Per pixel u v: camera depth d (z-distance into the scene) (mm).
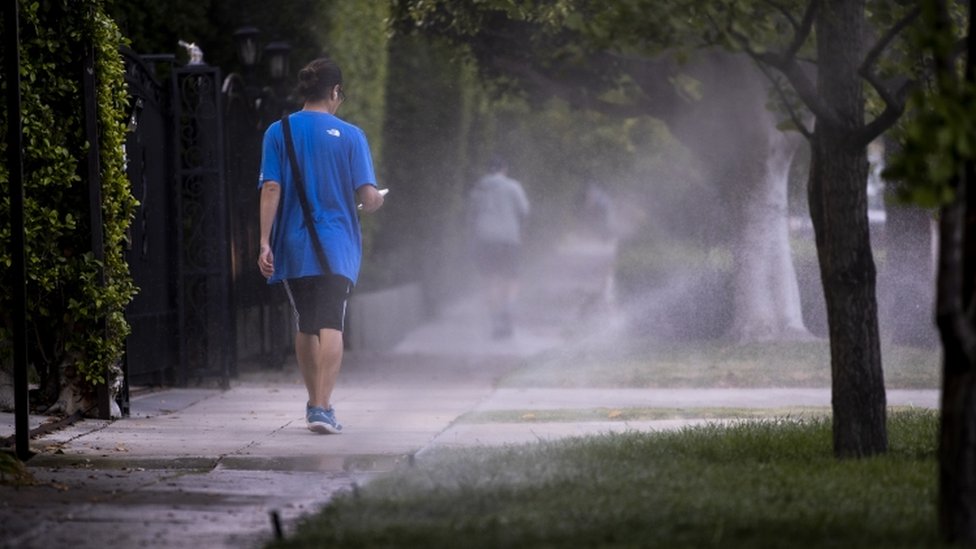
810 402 30609
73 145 26547
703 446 20422
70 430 25188
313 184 25422
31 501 16938
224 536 14602
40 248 26156
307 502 17000
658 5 17703
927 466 18312
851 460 18828
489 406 29797
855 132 18938
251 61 43125
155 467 20656
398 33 46906
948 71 12766
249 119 41688
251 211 41875
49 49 25828
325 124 25750
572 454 19406
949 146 11914
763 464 18578
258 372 41281
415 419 27391
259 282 41938
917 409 26938
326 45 49656
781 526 13766
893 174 12117
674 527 13719
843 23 19188
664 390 33719
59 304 26797
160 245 34219
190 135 36094
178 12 43562
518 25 45719
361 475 19594
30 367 31109
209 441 23734
